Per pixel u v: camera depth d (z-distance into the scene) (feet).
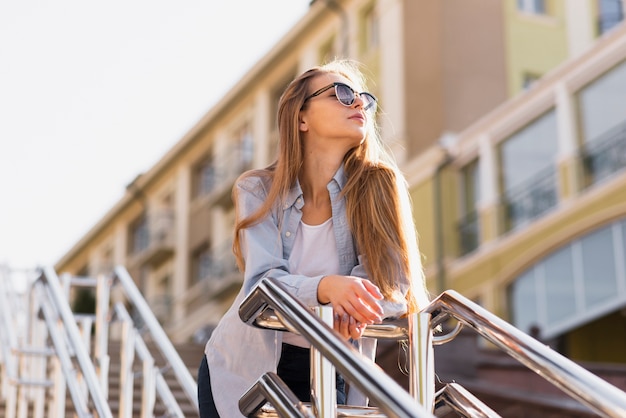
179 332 81.00
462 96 56.44
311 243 7.43
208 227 79.05
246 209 7.41
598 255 45.96
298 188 7.42
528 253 49.49
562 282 47.98
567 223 47.29
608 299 45.27
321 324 5.95
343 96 7.45
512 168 51.21
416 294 7.45
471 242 53.42
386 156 8.00
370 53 60.75
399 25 57.72
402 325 7.15
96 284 16.71
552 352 5.86
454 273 53.57
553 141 48.78
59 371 14.83
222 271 75.10
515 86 57.57
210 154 81.46
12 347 17.72
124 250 94.02
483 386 27.48
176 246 84.12
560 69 48.65
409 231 7.54
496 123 52.54
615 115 45.03
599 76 46.14
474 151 53.98
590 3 57.52
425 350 6.93
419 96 56.59
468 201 54.13
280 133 7.57
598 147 46.03
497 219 51.72
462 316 6.63
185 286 81.51
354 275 7.32
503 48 57.77
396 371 25.98
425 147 55.93
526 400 25.39
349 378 5.40
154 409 20.53
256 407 6.92
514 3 58.65
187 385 13.58
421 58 57.00
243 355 7.14
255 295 6.63
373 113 7.86
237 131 76.48
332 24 63.57
